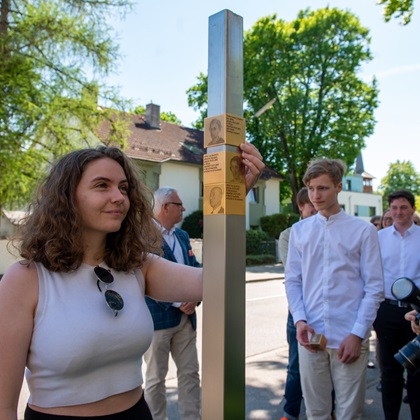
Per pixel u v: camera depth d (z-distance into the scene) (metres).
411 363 2.20
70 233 1.37
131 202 1.62
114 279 1.49
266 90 22.94
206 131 1.17
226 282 1.09
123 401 1.39
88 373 1.31
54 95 12.41
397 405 2.97
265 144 25.44
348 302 2.43
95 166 1.43
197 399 2.97
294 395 3.24
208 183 1.15
